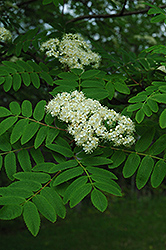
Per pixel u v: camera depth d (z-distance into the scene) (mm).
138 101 2178
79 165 2119
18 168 2746
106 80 2734
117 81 2729
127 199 16734
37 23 5688
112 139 2197
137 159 2189
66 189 1889
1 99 5543
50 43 3070
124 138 2254
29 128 2250
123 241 10641
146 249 9750
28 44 3258
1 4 4289
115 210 15195
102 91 2535
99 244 10297
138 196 17625
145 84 3395
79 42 3115
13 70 2826
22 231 11508
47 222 12914
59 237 10961
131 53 3609
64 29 3404
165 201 16938
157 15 2619
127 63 3449
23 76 2832
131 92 3439
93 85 2635
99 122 2170
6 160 2170
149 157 2176
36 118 2326
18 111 2352
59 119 2326
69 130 2232
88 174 2002
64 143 2293
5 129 2230
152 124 2730
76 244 10203
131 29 5977
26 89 4773
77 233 11539
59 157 2213
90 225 12719
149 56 3383
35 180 1973
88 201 15758
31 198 1794
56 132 2285
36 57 3744
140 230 12047
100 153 2246
